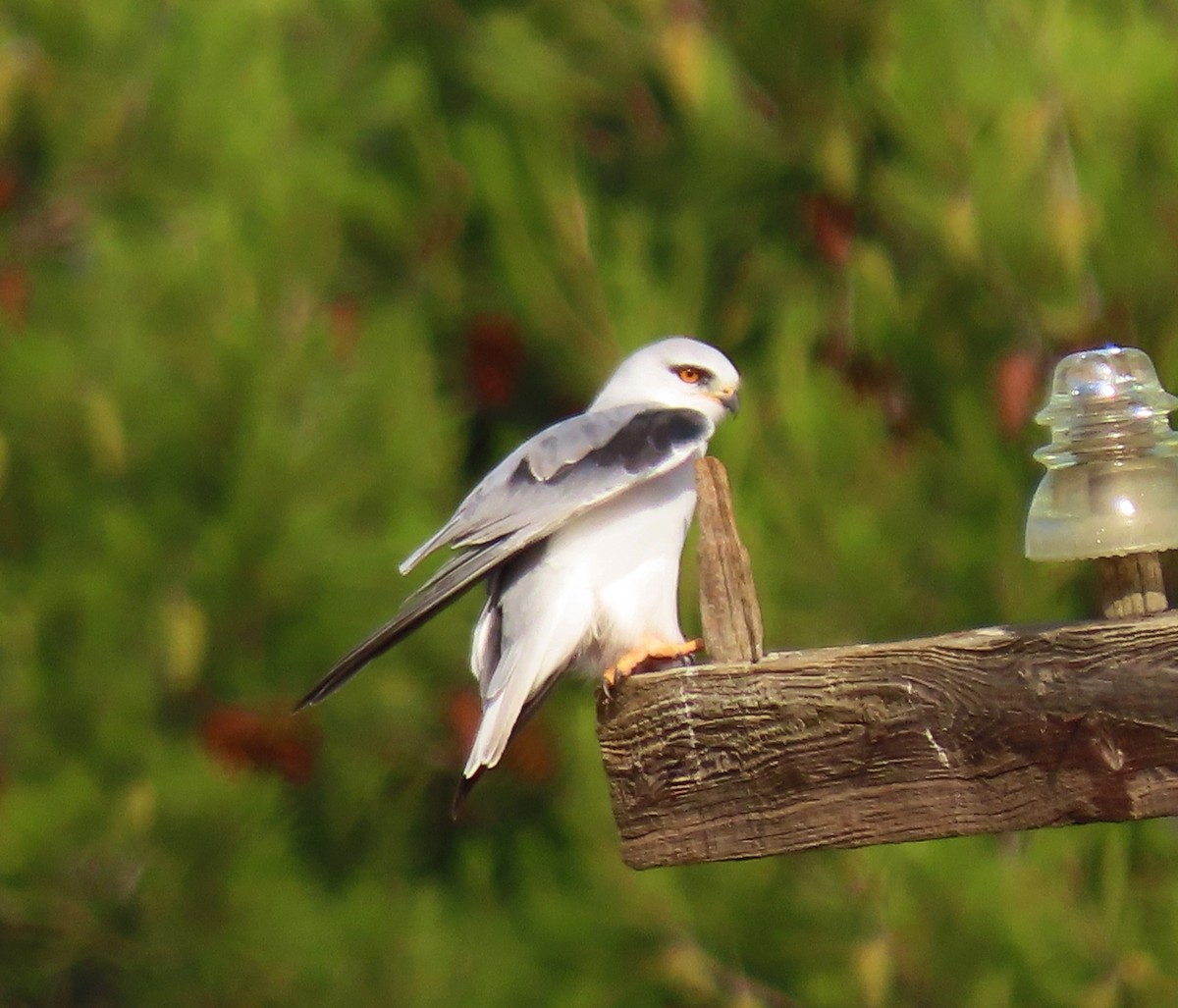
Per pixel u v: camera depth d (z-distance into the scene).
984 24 9.05
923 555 9.04
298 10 11.78
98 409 9.35
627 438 7.50
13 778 9.48
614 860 9.26
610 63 11.43
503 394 11.88
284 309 10.16
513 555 7.47
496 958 9.82
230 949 9.47
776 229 11.05
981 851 8.69
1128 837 8.74
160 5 10.65
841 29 10.41
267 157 10.61
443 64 12.36
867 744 5.37
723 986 9.04
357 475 10.08
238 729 9.79
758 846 5.51
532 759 10.85
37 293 9.95
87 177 10.38
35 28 10.23
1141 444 5.46
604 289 10.43
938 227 9.03
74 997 10.35
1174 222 8.87
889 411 9.73
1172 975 8.38
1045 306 9.01
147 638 9.51
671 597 7.51
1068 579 9.04
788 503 8.99
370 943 9.72
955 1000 8.45
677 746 5.59
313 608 9.85
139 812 9.25
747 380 10.25
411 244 11.67
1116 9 9.30
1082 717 5.11
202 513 9.61
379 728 10.43
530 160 10.69
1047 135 8.86
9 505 9.59
